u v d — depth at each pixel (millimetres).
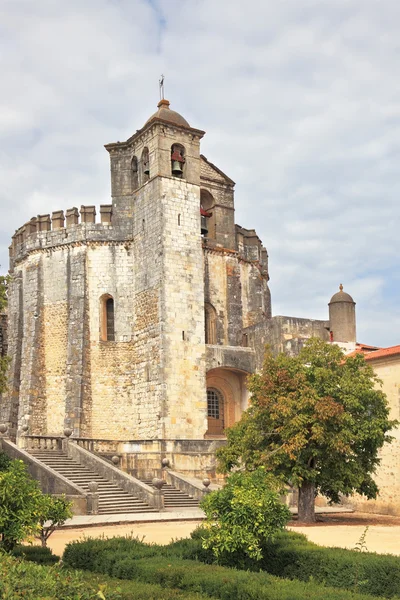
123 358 51062
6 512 17844
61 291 53219
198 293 50312
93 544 18438
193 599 13492
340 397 31969
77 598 10039
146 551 17828
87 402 50031
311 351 34094
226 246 56969
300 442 30328
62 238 53812
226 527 17453
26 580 10555
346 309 51375
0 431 39188
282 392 32281
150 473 42281
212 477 43281
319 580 16125
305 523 31422
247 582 14383
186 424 47688
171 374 47844
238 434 34250
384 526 30672
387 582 15133
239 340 55156
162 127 51125
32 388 51469
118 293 52219
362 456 32969
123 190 53938
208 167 57469
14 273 57031
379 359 39781
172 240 49812
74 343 50656
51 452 41250
